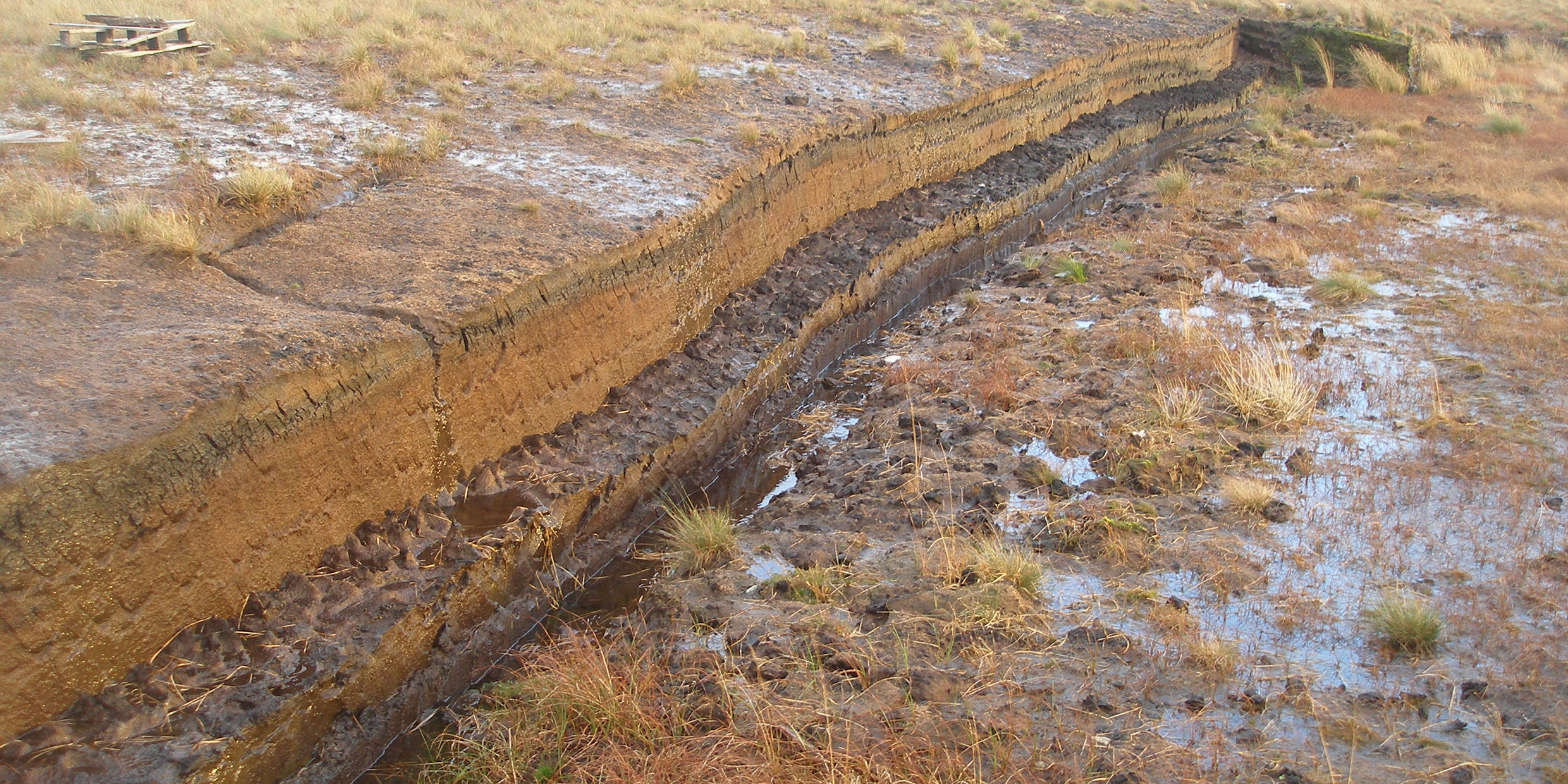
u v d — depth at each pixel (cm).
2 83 969
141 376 530
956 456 795
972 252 1360
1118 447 789
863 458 817
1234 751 499
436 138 970
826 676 558
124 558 478
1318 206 1461
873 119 1315
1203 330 995
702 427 841
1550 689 533
